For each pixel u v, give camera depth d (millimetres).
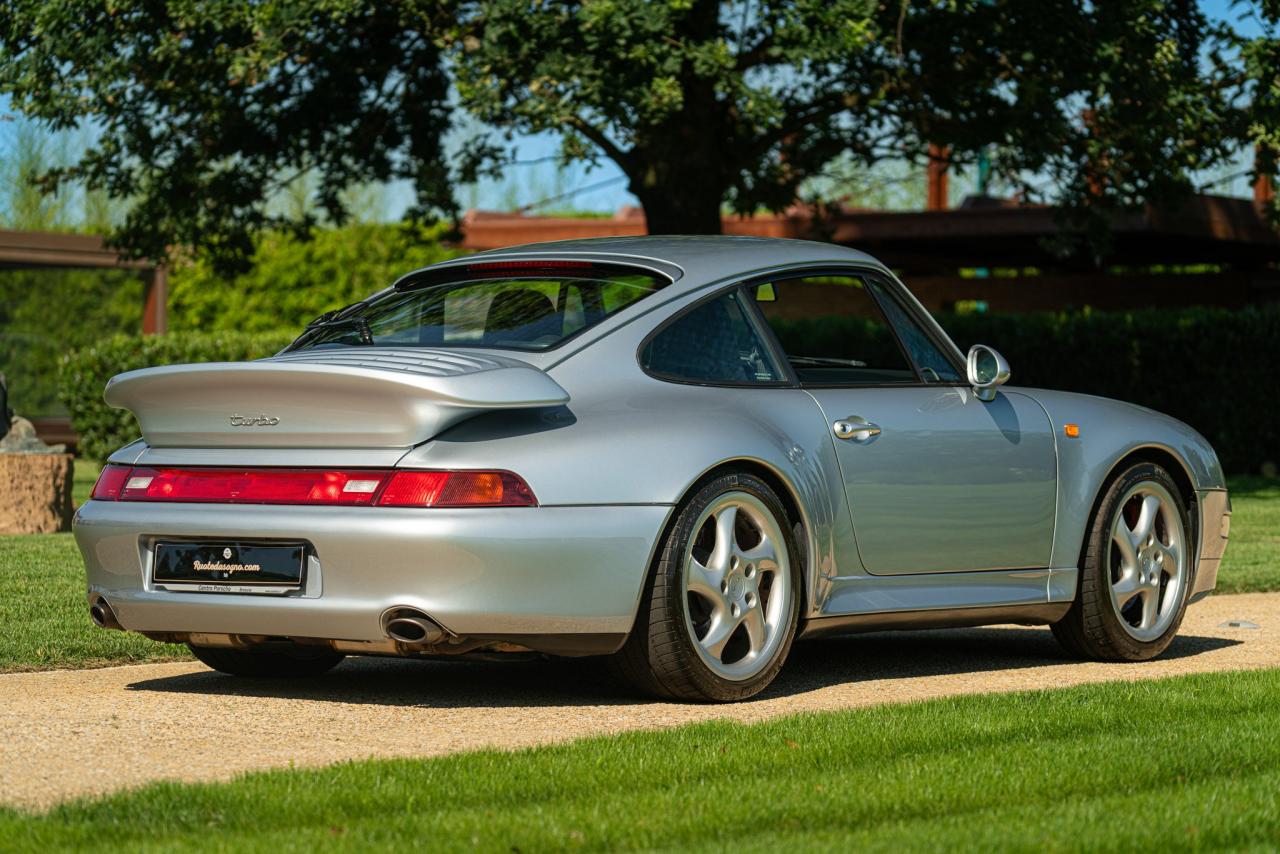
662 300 6152
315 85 21469
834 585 6332
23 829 3801
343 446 5602
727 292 6363
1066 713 5414
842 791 4207
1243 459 23156
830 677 6789
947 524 6688
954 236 25391
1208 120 18188
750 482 6000
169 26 18375
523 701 6059
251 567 5645
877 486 6457
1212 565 7762
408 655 5621
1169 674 6938
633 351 5980
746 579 6027
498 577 5422
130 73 18734
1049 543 7078
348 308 6664
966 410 6859
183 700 6020
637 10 16312
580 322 6051
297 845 3633
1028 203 20812
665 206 19922
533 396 5523
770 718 5652
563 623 5559
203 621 5781
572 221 27422
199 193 21500
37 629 7621
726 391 6152
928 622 6703
